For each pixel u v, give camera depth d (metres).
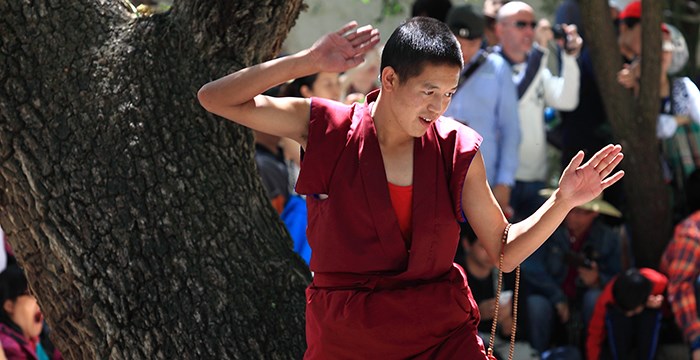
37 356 11.49
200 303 7.21
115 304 7.15
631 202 13.28
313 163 6.23
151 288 7.17
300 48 18.78
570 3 15.12
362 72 14.11
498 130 13.05
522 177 13.73
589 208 13.02
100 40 7.51
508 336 12.34
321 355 6.41
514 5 13.73
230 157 7.60
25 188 7.25
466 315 6.42
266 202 7.88
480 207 6.44
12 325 11.16
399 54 6.01
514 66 13.71
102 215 7.20
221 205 7.45
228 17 7.49
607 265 13.15
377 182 6.18
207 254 7.32
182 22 7.56
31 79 7.36
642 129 13.05
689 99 13.54
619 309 12.34
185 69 7.53
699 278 12.33
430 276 6.32
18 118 7.30
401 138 6.25
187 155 7.41
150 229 7.23
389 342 6.27
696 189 12.81
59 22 7.48
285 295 7.46
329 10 18.75
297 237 11.92
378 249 6.23
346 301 6.24
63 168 7.25
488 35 14.59
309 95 12.81
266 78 6.19
